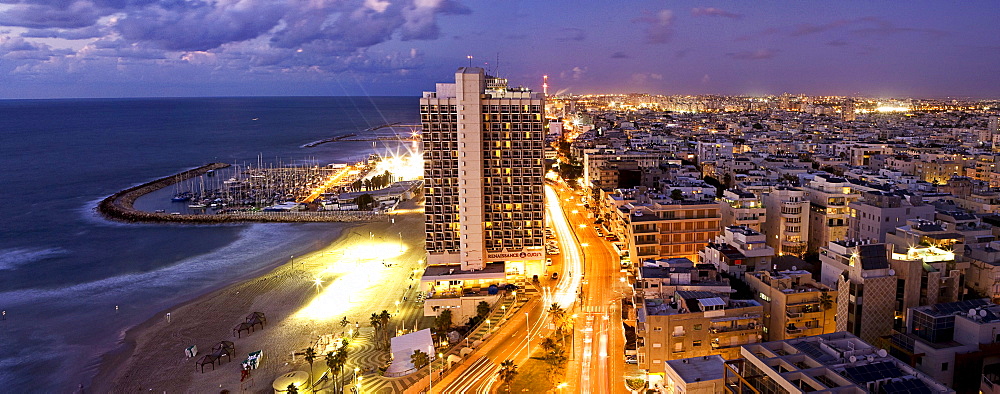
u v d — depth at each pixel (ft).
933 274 422.00
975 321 342.23
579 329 546.26
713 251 577.02
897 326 417.28
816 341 321.93
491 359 499.92
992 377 336.29
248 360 509.76
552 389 444.14
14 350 561.84
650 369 426.51
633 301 532.73
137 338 581.12
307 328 589.73
